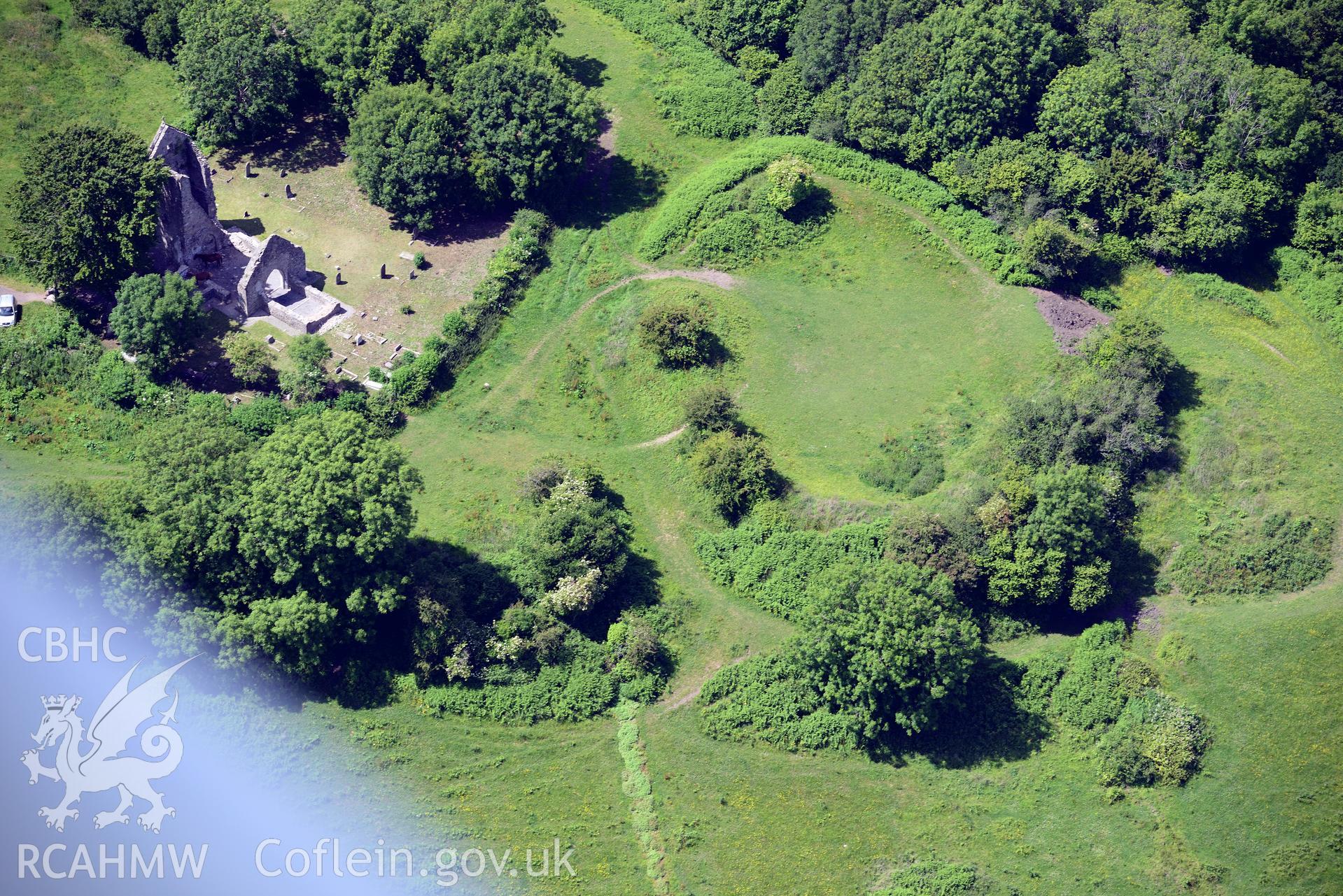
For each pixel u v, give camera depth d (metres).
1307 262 136.38
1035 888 95.75
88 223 118.44
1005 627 108.94
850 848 97.31
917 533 107.25
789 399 123.69
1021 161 136.50
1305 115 137.75
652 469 119.12
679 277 134.38
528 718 102.06
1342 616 108.00
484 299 129.12
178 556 99.12
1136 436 115.31
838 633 100.12
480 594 106.31
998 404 122.56
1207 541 113.25
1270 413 122.06
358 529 101.00
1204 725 103.06
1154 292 134.50
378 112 134.12
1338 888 95.62
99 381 119.19
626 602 109.00
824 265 135.88
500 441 120.81
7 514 98.00
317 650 100.19
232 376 120.81
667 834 97.06
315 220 137.50
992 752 103.06
